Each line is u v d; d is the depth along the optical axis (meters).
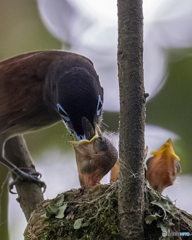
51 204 1.55
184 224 1.55
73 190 1.56
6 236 1.61
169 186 1.58
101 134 1.58
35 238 1.55
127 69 1.52
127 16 1.52
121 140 1.53
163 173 1.56
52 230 1.55
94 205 1.54
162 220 1.54
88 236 1.54
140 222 1.53
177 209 1.55
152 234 1.54
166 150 1.57
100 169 1.57
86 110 1.60
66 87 1.61
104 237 1.54
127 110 1.52
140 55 1.52
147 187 1.54
